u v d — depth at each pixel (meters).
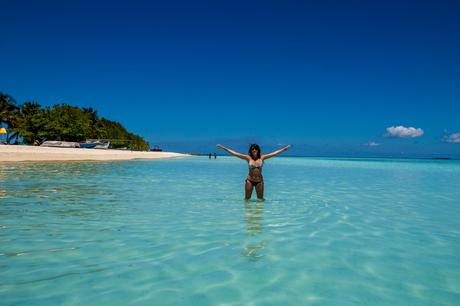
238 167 30.59
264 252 4.90
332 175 21.72
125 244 5.16
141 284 3.73
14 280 3.78
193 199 9.87
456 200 10.39
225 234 5.87
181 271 4.12
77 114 83.88
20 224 6.36
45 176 15.83
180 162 43.16
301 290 3.65
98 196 10.09
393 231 6.27
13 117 72.75
